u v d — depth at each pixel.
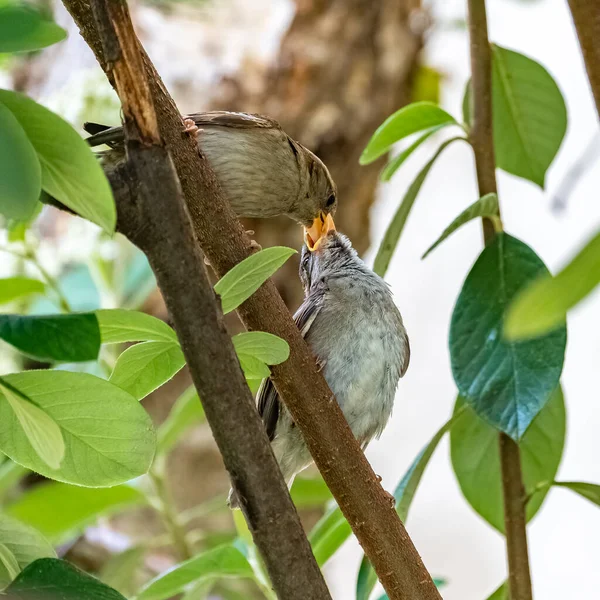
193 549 9.55
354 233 12.60
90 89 9.52
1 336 3.23
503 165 7.50
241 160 8.25
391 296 8.12
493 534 16.48
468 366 5.69
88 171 3.23
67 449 4.27
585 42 5.24
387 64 12.35
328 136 12.12
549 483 5.96
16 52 3.30
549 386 5.50
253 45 12.25
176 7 12.23
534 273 5.86
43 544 4.69
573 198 17.08
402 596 5.08
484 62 6.44
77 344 3.25
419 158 17.23
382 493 5.19
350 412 7.74
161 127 4.69
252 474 3.87
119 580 8.80
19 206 3.12
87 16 4.41
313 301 7.94
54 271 9.60
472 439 6.73
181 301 3.72
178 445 11.69
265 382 7.56
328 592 4.01
